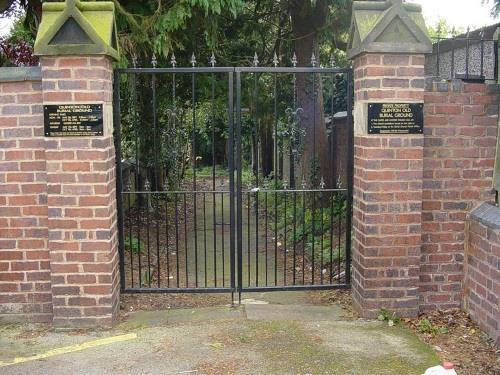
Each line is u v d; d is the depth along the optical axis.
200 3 6.02
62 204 4.33
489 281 4.24
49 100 4.20
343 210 7.96
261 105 9.44
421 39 4.25
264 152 10.31
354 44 4.50
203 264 7.22
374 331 4.34
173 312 4.84
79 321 4.45
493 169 4.62
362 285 4.61
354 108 4.75
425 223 4.66
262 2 9.30
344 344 4.08
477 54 6.36
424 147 4.57
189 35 7.23
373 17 4.42
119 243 4.89
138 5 6.55
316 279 6.45
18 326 4.50
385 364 3.75
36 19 6.96
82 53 4.12
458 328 4.42
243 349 4.00
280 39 9.52
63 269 4.40
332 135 5.31
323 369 3.68
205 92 8.48
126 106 8.12
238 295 5.43
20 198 4.42
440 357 3.88
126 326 4.51
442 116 4.54
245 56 9.40
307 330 4.36
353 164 4.91
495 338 4.11
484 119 4.57
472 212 4.61
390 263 4.54
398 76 4.32
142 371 3.67
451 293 4.77
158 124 8.59
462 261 4.73
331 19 8.73
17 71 4.25
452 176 4.62
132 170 9.20
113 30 4.45
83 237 4.37
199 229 9.44
